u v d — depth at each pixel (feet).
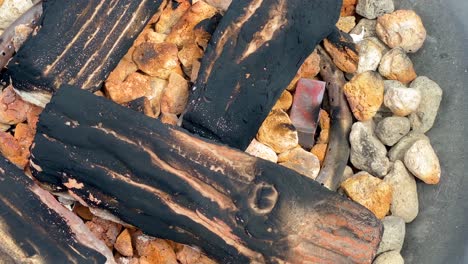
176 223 2.23
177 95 2.52
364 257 2.20
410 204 2.50
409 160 2.50
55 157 2.27
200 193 2.22
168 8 2.63
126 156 2.24
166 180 2.23
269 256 2.19
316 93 2.52
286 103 2.55
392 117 2.56
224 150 2.25
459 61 2.58
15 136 2.48
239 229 2.19
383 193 2.45
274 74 2.40
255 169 2.22
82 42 2.43
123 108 2.28
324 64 2.61
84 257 2.23
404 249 2.52
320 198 2.22
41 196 2.29
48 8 2.45
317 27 2.43
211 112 2.35
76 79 2.42
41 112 2.31
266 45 2.40
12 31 2.59
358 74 2.57
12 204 2.27
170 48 2.53
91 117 2.27
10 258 2.21
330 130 2.57
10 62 2.41
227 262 2.23
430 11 2.66
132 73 2.54
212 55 2.40
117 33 2.47
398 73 2.62
